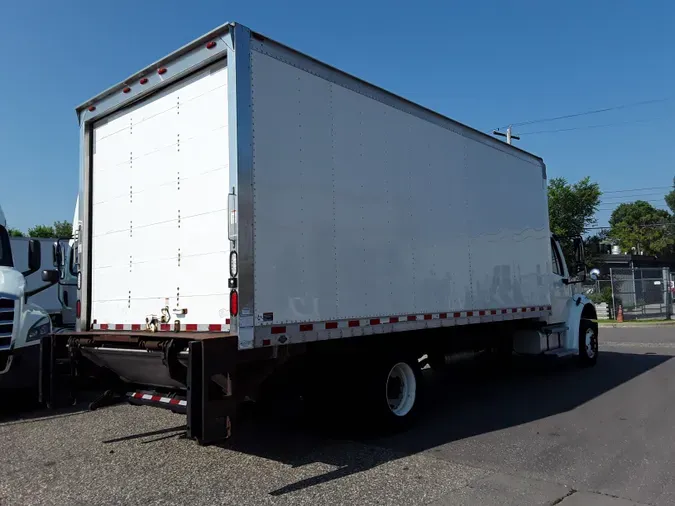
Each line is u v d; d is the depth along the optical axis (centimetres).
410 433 630
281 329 475
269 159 481
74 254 669
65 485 467
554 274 1041
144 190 569
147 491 449
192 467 511
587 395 837
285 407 622
